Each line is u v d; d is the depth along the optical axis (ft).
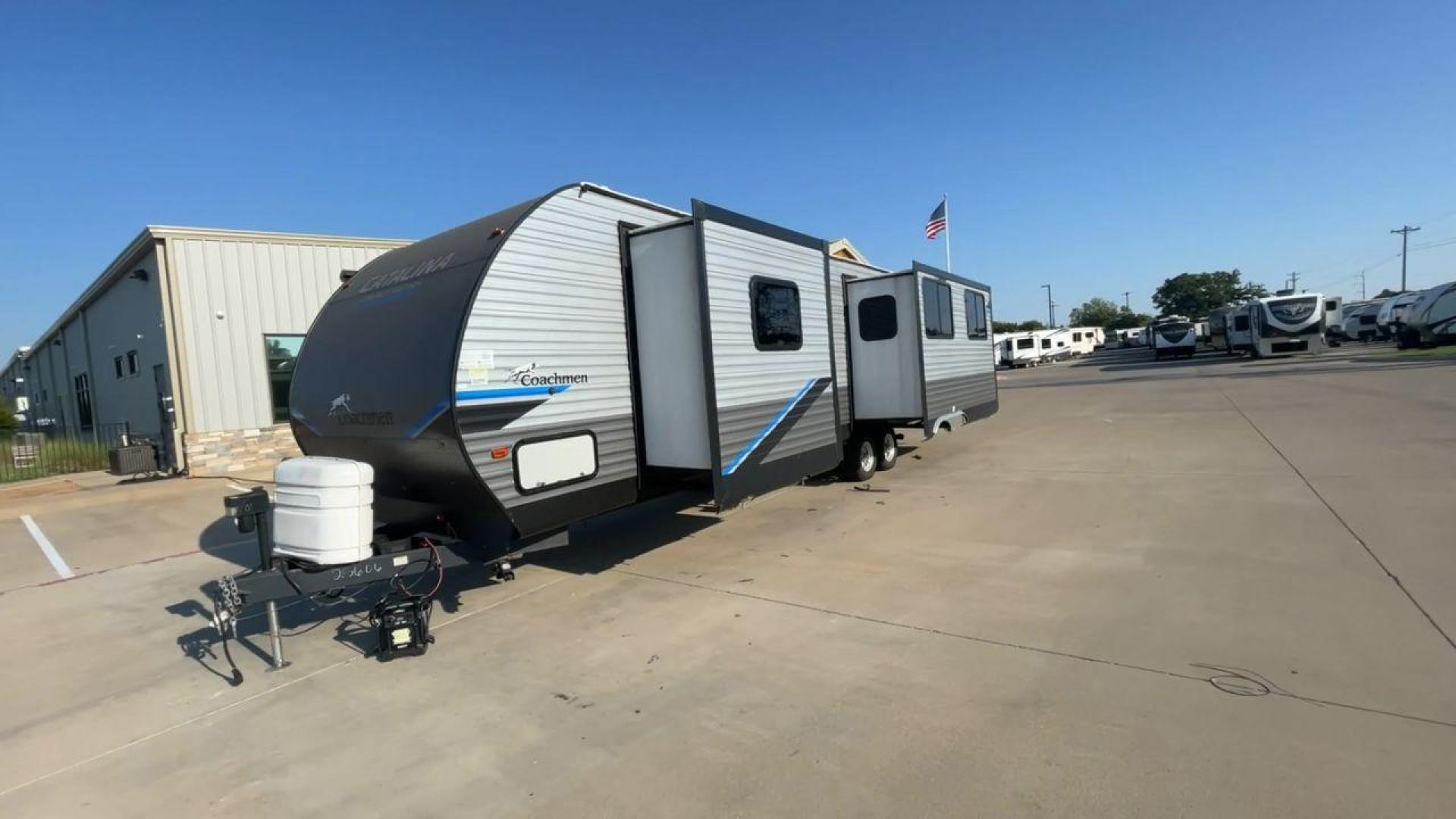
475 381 15.64
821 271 24.71
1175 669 12.14
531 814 9.40
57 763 11.43
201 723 12.53
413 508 18.38
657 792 9.68
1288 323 95.25
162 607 19.29
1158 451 33.40
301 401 19.93
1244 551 18.02
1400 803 8.50
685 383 19.65
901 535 21.81
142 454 41.50
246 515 15.07
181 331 41.93
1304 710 10.64
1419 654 12.10
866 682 12.39
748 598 17.07
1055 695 11.53
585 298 18.49
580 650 14.70
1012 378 110.52
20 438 49.78
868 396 32.78
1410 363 72.43
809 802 9.23
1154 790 9.00
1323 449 30.60
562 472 17.69
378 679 13.88
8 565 24.02
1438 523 19.12
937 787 9.34
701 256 18.74
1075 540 20.06
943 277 34.19
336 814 9.68
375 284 19.52
